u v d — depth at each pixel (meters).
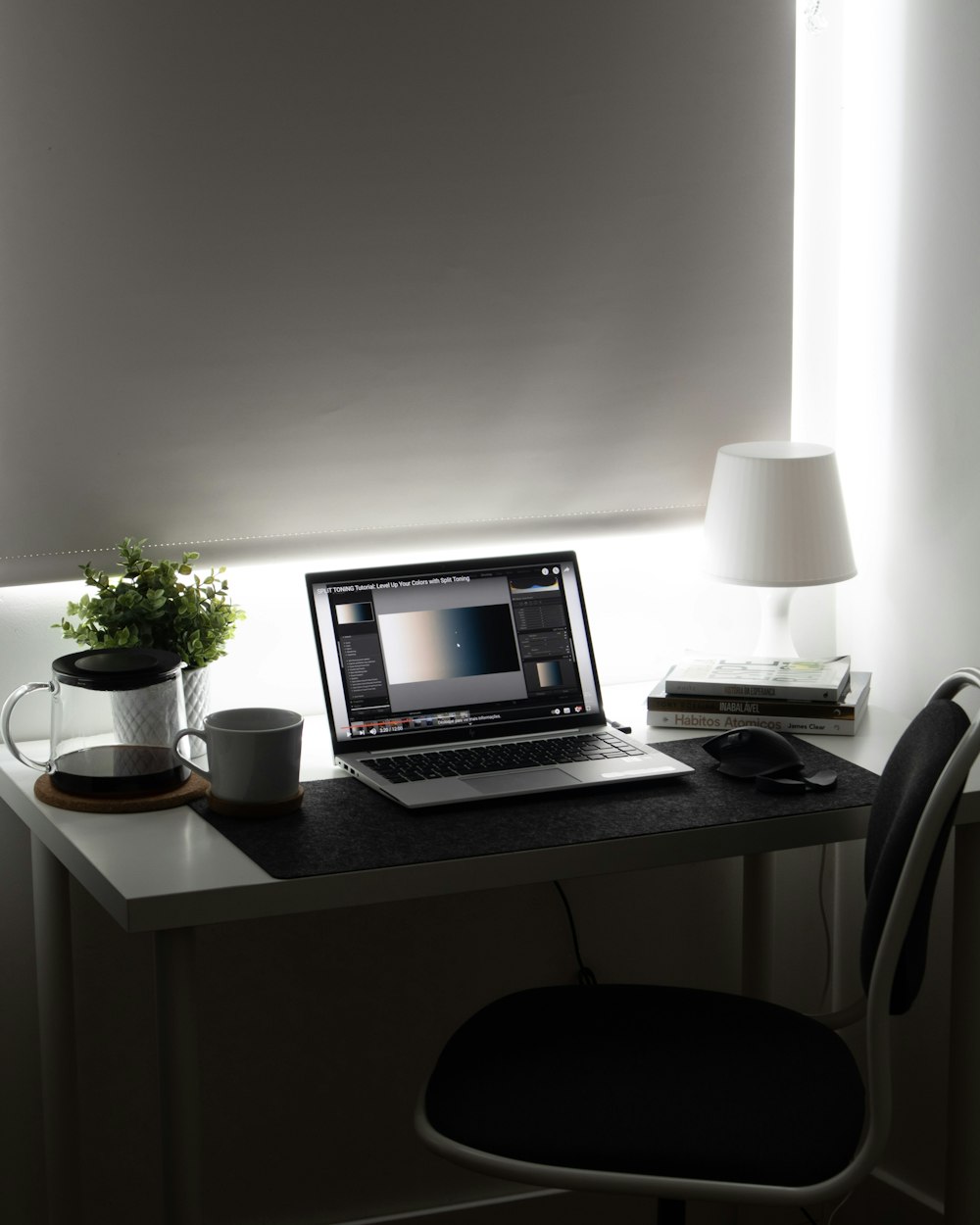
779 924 2.29
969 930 1.61
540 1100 1.40
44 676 1.86
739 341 2.09
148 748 1.59
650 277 2.02
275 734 1.50
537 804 1.57
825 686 1.83
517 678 1.83
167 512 1.87
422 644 1.80
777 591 2.04
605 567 2.16
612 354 2.03
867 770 1.69
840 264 2.16
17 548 1.80
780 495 1.93
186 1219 1.40
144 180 1.77
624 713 1.96
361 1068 2.07
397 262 1.89
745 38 1.98
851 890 2.23
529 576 1.87
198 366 1.84
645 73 1.94
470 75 1.87
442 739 1.78
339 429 1.92
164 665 1.62
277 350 1.87
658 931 2.21
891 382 2.07
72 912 1.88
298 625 2.00
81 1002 1.91
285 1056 2.02
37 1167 1.95
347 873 1.36
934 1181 2.05
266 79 1.79
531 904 2.12
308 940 2.00
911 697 2.07
